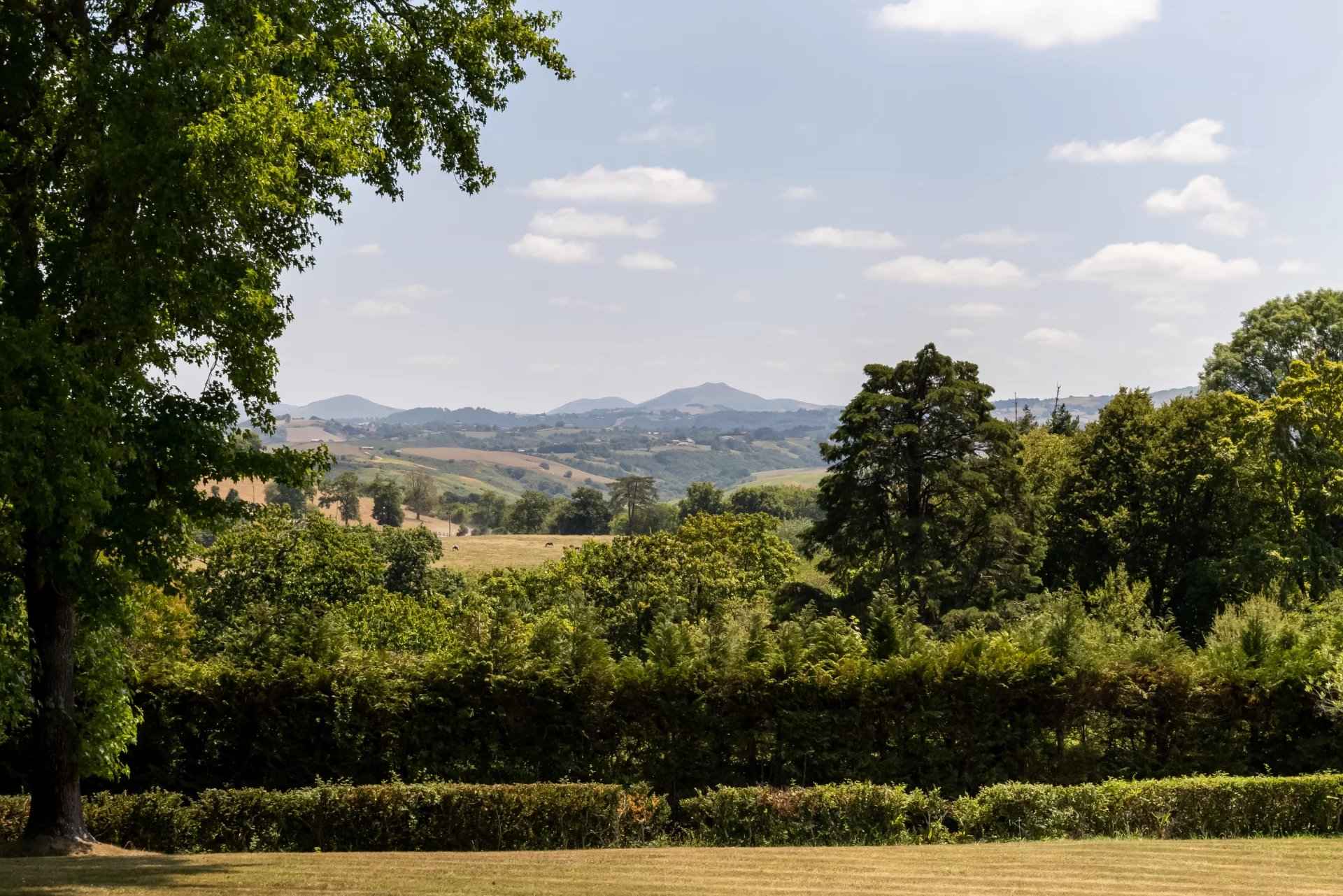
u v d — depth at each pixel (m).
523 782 22.92
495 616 24.38
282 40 16.38
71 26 16.09
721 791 18.33
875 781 22.72
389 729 23.00
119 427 15.02
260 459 16.61
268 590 45.53
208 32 14.48
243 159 14.44
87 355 14.84
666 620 24.62
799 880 13.01
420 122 19.56
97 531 15.90
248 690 22.91
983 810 17.78
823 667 23.36
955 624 47.72
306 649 23.53
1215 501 58.28
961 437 50.91
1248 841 15.77
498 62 20.05
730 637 24.08
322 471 17.30
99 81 14.59
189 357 16.72
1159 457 58.91
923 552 49.66
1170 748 22.61
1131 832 17.30
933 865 13.90
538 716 23.19
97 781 22.64
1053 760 22.62
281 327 17.14
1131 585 56.78
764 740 23.25
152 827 18.02
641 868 13.84
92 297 14.97
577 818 17.77
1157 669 22.77
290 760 22.94
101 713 18.00
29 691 17.64
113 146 14.05
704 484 185.62
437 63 19.36
